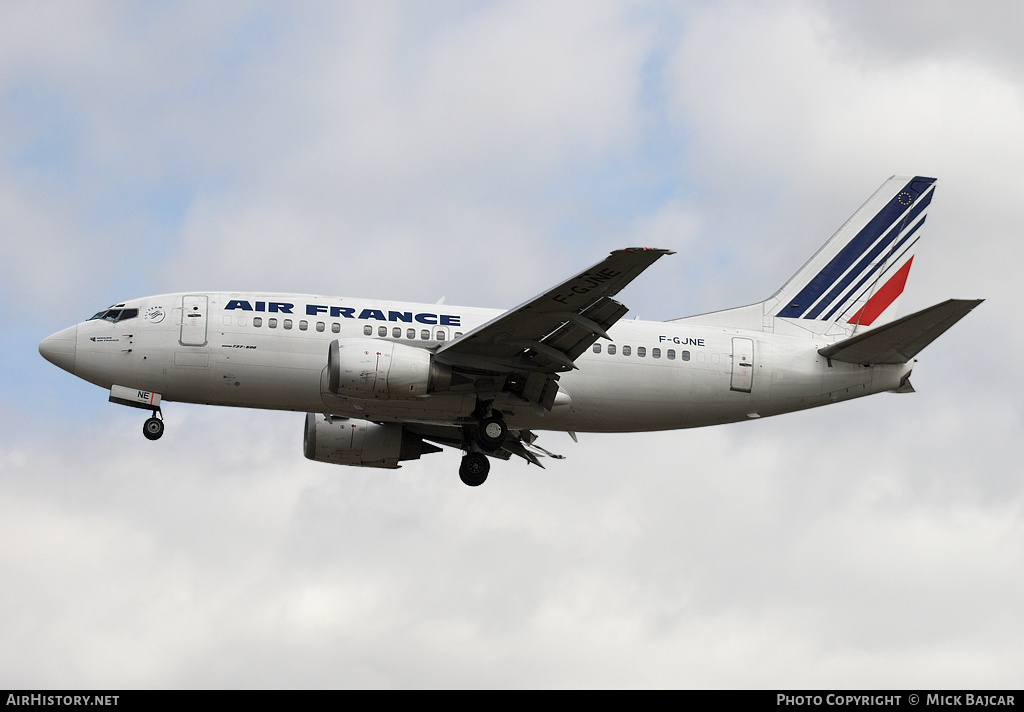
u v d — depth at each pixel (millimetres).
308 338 102062
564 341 98000
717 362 107938
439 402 102312
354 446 116000
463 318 105312
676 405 107875
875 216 119375
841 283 118062
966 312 101938
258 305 103125
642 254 85938
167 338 101438
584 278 89375
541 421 107688
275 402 103375
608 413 107375
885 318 118188
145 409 103688
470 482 109188
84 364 102125
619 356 106250
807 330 116625
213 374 101750
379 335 103125
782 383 109062
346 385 98188
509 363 100438
